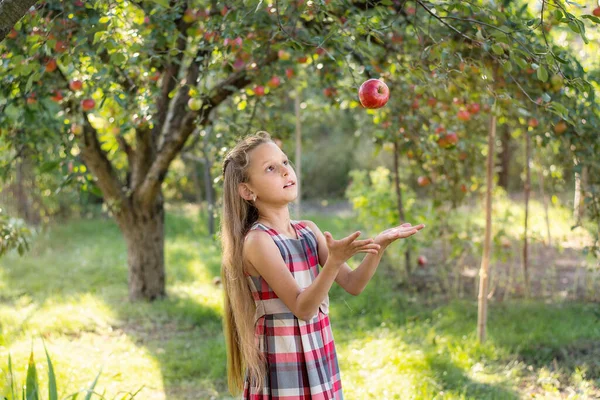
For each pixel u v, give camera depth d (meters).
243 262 2.02
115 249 8.74
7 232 3.89
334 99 4.66
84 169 3.96
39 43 2.67
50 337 4.70
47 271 7.23
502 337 4.40
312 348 1.98
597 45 4.96
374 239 1.93
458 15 3.27
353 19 2.79
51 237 9.49
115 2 2.76
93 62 3.06
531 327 4.69
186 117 5.14
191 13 3.71
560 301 5.57
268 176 2.01
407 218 6.41
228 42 3.04
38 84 3.61
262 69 3.94
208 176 9.09
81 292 6.30
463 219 8.38
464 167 5.55
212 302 5.69
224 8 3.26
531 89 3.72
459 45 3.18
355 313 5.37
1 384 3.26
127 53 3.18
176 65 5.09
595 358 4.09
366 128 6.80
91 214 11.69
